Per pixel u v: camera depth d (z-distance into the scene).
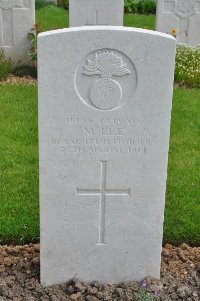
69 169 1.89
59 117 1.83
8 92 3.91
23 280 2.03
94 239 1.99
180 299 1.96
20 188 2.65
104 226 1.97
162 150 1.89
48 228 1.96
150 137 1.87
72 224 1.96
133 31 1.76
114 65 1.79
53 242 1.97
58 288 2.01
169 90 1.82
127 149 1.88
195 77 4.29
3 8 4.30
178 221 2.45
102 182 1.92
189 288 2.00
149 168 1.91
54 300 1.94
